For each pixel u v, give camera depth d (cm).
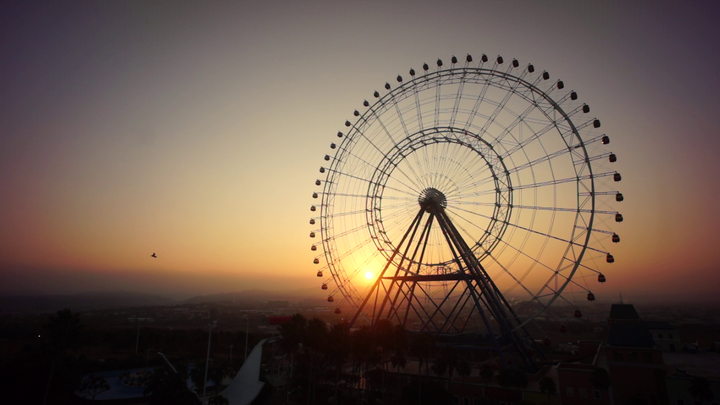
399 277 8681
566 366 6856
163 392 7200
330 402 7781
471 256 7981
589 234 6625
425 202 8650
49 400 6619
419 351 7112
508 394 6806
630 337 6538
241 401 7550
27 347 8231
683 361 8019
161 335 16125
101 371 11325
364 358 7119
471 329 13225
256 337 16525
